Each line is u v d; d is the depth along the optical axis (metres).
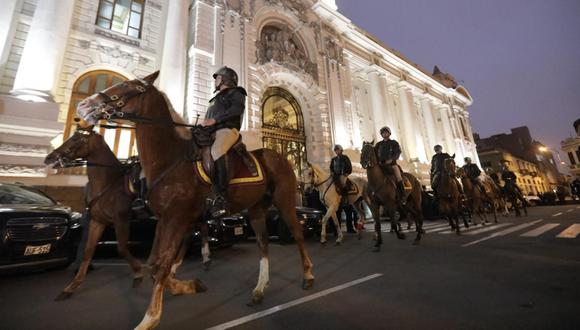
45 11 8.24
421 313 2.38
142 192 3.18
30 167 7.21
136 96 2.60
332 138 15.82
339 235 7.19
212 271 4.54
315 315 2.46
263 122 14.21
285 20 16.25
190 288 3.26
